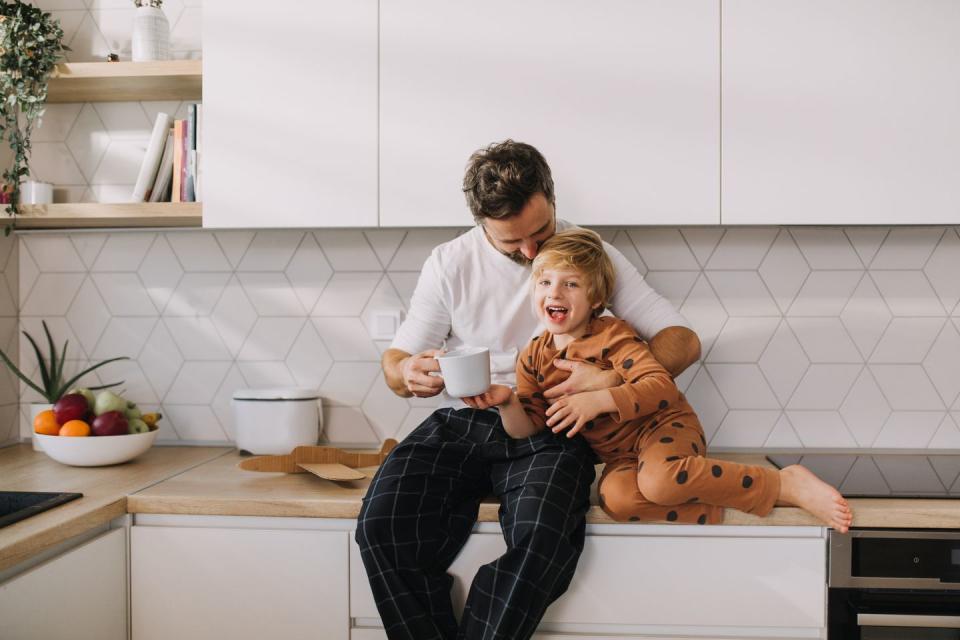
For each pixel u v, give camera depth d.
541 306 1.35
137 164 1.89
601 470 1.63
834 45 1.47
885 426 1.76
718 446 1.78
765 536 1.28
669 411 1.35
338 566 1.32
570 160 1.51
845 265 1.75
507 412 1.31
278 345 1.87
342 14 1.53
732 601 1.27
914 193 1.47
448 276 1.45
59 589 1.17
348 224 1.55
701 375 1.78
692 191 1.49
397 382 1.44
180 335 1.89
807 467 1.58
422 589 1.22
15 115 1.73
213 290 1.88
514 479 1.27
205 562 1.34
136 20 1.75
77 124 1.90
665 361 1.39
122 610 1.35
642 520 1.26
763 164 1.49
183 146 1.71
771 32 1.48
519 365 1.41
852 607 1.25
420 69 1.52
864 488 1.39
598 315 1.43
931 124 1.46
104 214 1.64
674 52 1.49
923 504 1.29
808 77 1.47
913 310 1.75
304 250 1.86
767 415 1.77
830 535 1.26
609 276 1.39
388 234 1.83
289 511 1.33
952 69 1.46
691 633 1.29
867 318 1.75
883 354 1.75
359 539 1.23
